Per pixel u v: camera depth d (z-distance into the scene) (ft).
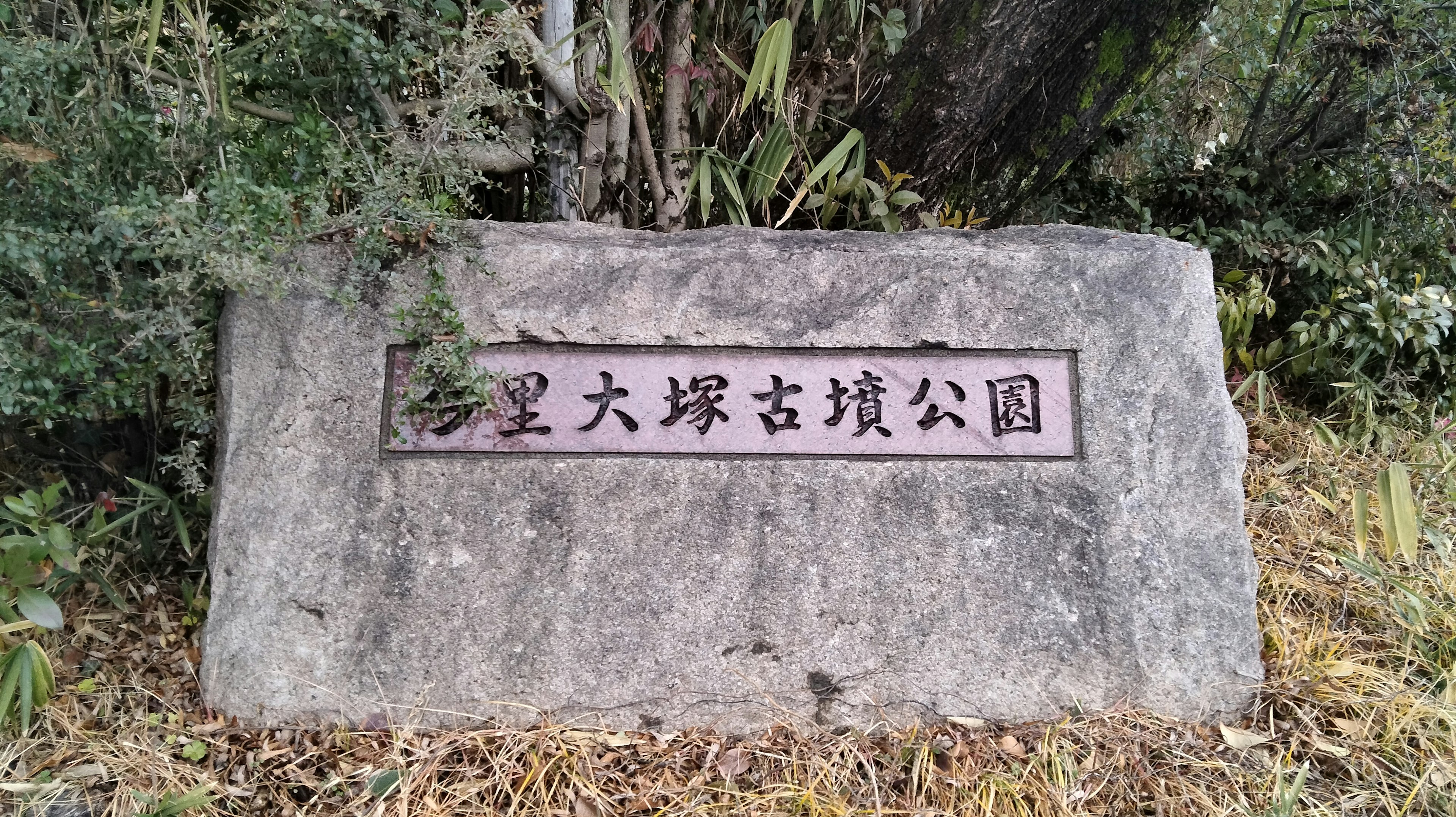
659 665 7.57
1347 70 13.25
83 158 7.16
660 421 7.75
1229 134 15.83
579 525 7.61
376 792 6.89
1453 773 6.94
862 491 7.74
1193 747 7.38
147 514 8.85
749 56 11.40
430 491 7.55
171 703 7.55
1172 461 7.87
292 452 7.52
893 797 6.98
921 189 11.98
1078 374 7.92
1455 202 12.69
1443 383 12.19
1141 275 8.01
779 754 7.34
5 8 7.15
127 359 7.66
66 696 7.36
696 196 11.44
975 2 10.82
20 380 6.97
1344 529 10.11
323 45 7.61
